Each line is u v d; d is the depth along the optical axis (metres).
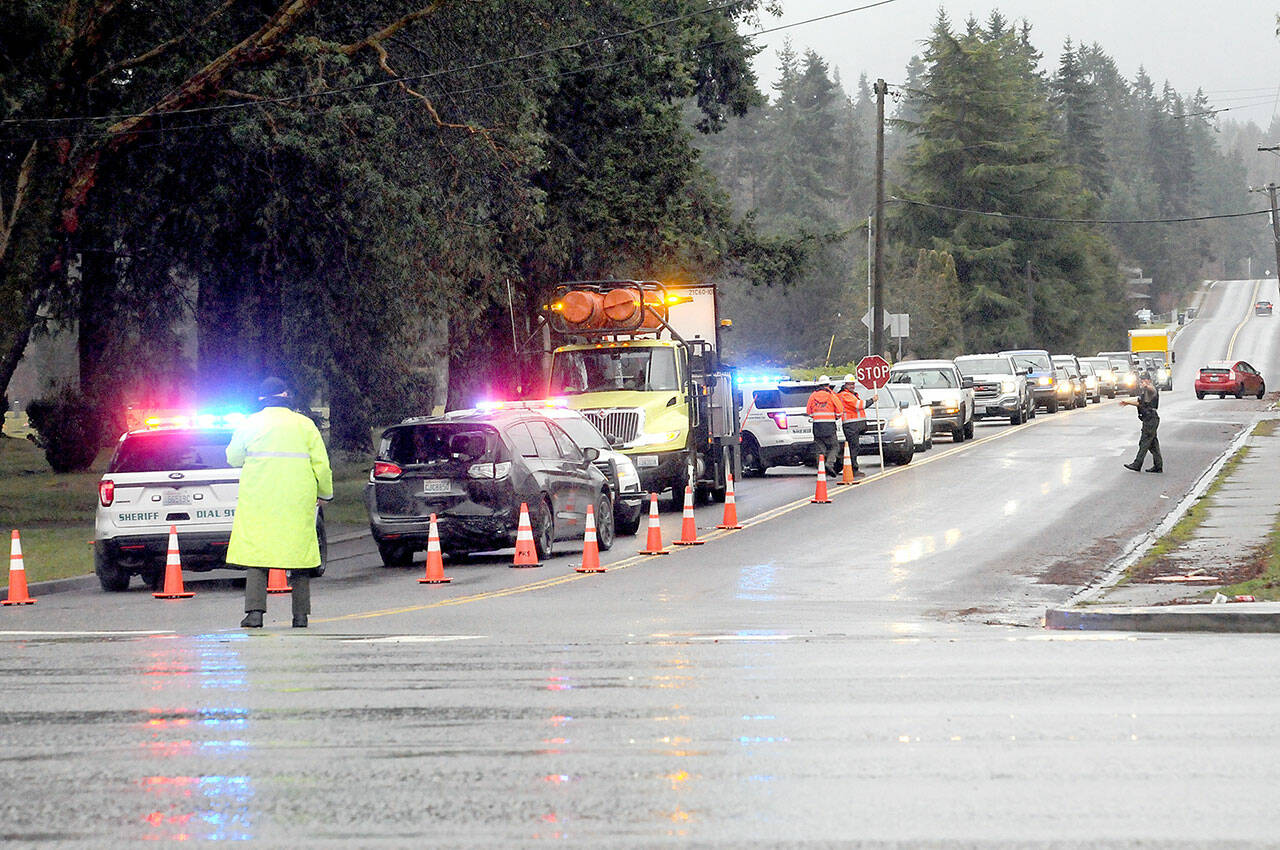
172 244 97.12
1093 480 98.19
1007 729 25.30
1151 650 35.41
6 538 75.38
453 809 20.22
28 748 24.38
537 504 63.44
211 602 50.56
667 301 91.75
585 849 18.28
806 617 44.19
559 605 47.78
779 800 20.53
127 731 25.77
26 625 43.28
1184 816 19.58
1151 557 57.22
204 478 55.50
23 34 78.69
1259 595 44.62
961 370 168.75
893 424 116.62
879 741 24.38
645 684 30.47
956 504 85.50
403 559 63.78
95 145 83.00
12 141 80.50
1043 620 43.78
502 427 63.12
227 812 20.19
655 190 131.88
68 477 129.12
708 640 38.09
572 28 118.06
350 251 93.31
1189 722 25.86
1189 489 90.81
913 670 32.25
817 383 111.25
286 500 41.22
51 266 94.12
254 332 101.69
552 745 24.31
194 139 87.56
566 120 127.19
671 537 73.50
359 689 30.05
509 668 32.91
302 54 81.44
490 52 95.38
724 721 26.23
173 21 85.88
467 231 94.81
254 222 92.44
